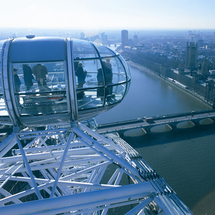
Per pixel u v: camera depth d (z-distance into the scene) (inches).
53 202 516.4
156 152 4079.7
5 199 665.0
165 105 6545.3
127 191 591.2
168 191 609.6
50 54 580.1
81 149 971.9
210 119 5723.4
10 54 572.1
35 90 587.8
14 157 888.3
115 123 5255.9
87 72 615.5
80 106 634.2
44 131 647.1
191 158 3799.2
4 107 610.2
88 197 545.3
